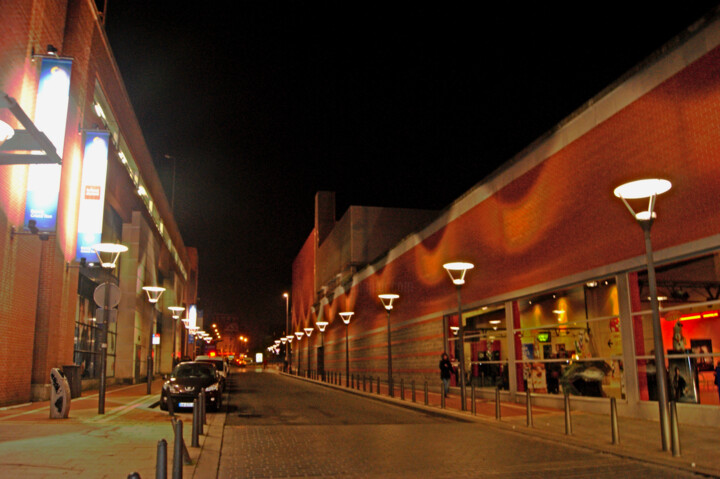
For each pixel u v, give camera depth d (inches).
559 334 737.0
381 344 1525.6
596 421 568.4
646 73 583.5
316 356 2785.4
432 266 1175.6
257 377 2095.2
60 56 732.7
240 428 553.6
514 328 845.2
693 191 519.5
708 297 510.9
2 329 644.7
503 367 872.3
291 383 1617.9
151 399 842.8
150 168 1664.6
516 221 843.4
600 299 658.8
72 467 319.3
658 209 562.9
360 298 1806.1
